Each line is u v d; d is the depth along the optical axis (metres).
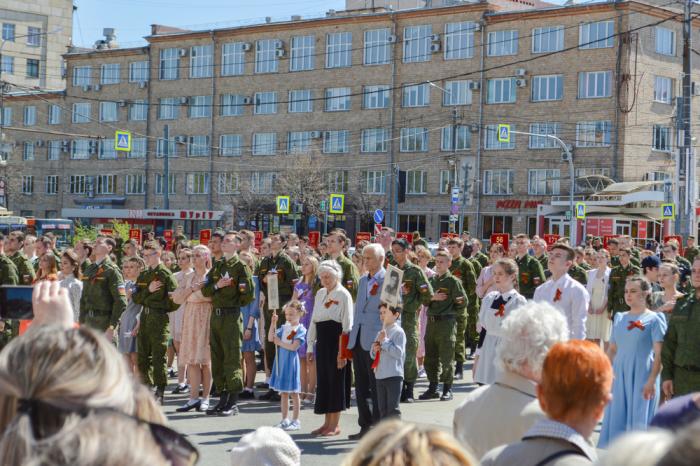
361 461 2.37
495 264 9.19
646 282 8.15
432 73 55.25
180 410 11.66
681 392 7.69
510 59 52.84
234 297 11.40
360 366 10.02
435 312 13.00
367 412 10.05
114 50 67.19
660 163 51.44
